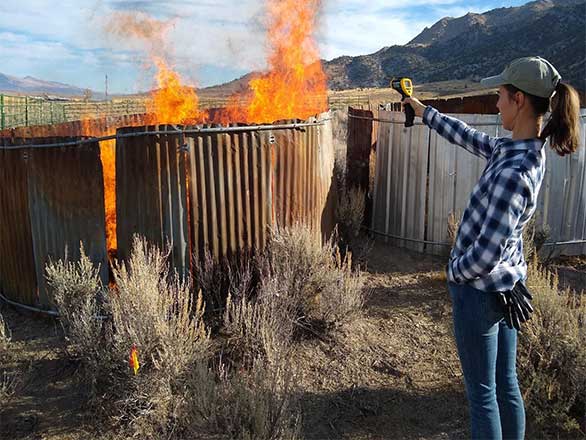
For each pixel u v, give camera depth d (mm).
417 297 5551
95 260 4797
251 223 4973
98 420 3471
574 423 3316
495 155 2365
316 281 4672
